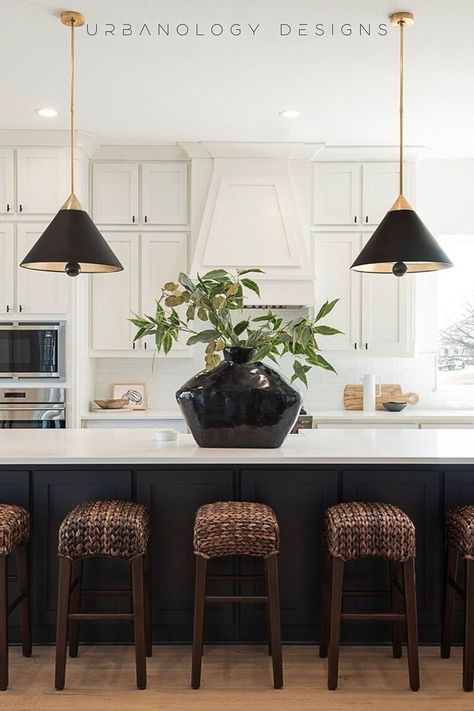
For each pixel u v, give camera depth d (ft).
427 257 9.42
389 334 17.56
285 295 16.66
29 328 16.29
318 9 10.21
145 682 8.53
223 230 16.81
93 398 18.17
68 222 9.67
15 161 16.37
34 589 9.68
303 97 13.80
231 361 10.14
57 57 11.85
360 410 18.37
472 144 17.01
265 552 8.39
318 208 17.52
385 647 9.84
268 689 8.55
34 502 9.68
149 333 10.19
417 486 9.74
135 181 17.31
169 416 16.80
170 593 9.72
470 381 18.99
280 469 9.67
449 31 10.89
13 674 8.93
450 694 8.44
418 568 9.75
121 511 8.59
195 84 13.10
